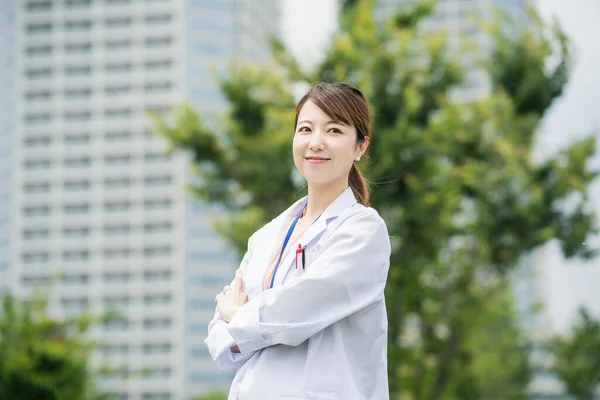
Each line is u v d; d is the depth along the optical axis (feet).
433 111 42.57
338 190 8.14
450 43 47.29
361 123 8.04
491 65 44.73
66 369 50.47
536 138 45.88
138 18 241.96
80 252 229.86
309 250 7.82
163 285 224.33
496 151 42.68
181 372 217.36
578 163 42.29
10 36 245.04
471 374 55.83
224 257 227.81
